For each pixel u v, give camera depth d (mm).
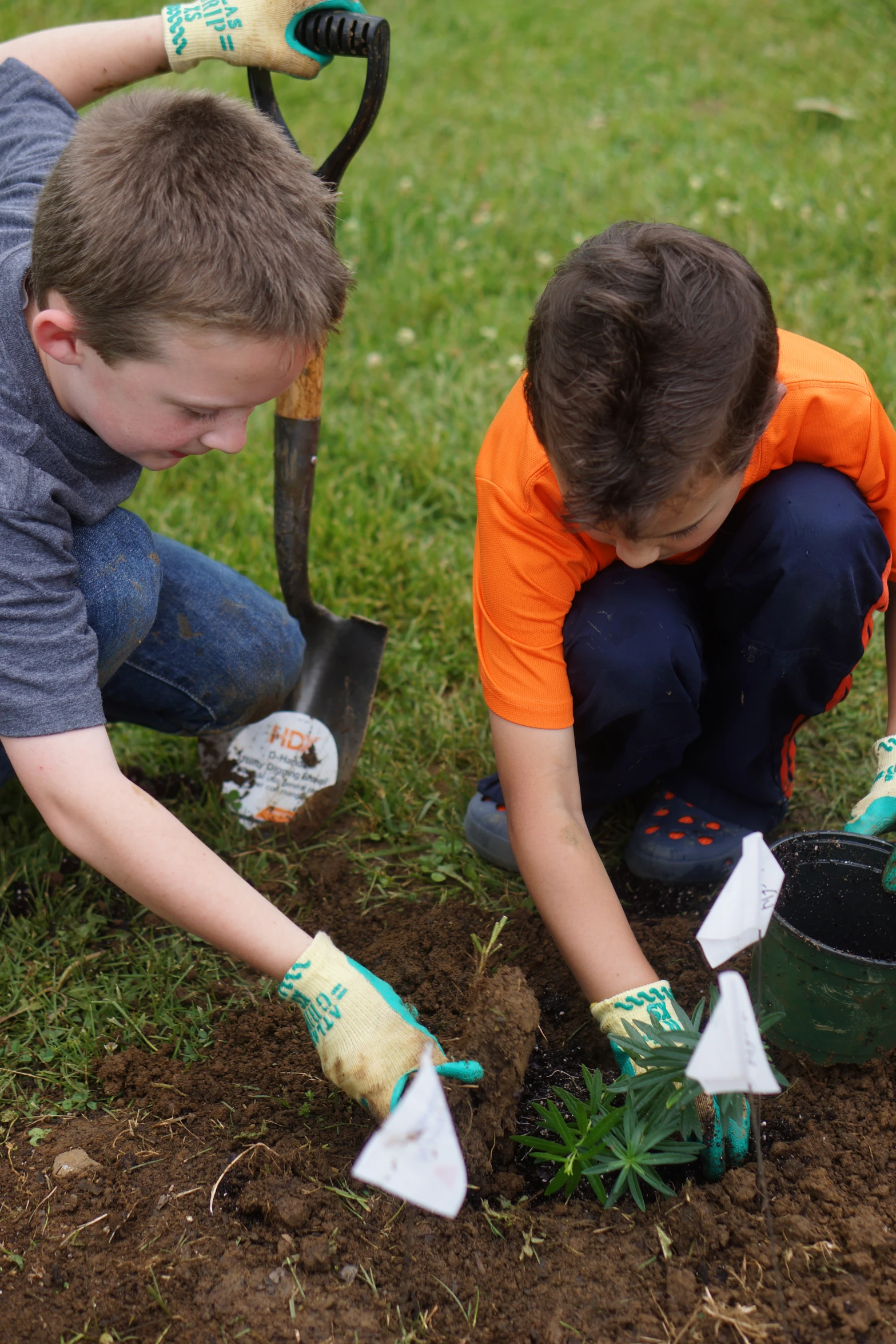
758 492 1855
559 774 1712
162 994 1920
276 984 1926
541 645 1737
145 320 1402
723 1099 1440
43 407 1586
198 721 2227
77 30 2008
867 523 1814
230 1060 1799
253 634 2160
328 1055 1446
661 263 1432
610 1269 1442
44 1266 1480
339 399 3449
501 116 4984
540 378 1479
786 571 1818
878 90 4914
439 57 5531
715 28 5664
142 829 1468
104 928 2068
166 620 2104
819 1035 1620
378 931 2082
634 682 1852
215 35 1917
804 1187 1510
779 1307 1370
